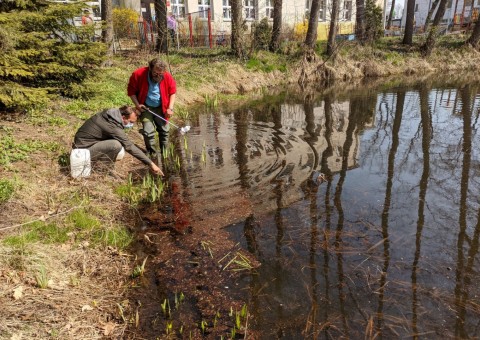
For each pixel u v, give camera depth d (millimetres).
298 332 2590
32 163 4727
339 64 16391
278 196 4617
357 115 9125
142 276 3166
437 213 4230
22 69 6188
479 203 4469
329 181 5090
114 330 2578
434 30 19062
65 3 7168
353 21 23047
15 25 5984
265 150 6332
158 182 4977
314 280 3115
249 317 2725
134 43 15516
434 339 2525
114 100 8125
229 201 4480
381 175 5316
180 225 3965
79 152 4598
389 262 3342
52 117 6371
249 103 10891
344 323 2664
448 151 6352
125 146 4797
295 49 16328
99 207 4109
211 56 14586
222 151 6270
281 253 3488
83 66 8000
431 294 2938
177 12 17828
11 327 2375
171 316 2734
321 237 3740
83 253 3350
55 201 4035
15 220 3549
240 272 3229
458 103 10359
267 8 20625
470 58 19344
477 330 2602
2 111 6152
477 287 3018
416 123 8258
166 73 5582
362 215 4176
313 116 9031
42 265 2914
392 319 2697
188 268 3281
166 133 5914
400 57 18453
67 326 2506
